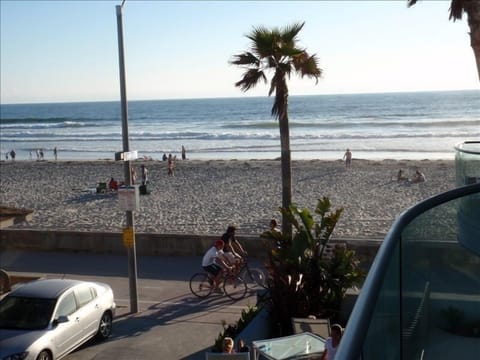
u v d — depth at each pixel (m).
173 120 146.12
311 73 16.47
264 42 15.87
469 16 9.74
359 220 26.30
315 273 11.66
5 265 18.22
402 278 2.92
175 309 13.82
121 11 13.34
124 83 13.23
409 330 2.90
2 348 9.59
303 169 46.97
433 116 118.38
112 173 48.78
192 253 18.78
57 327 10.40
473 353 3.19
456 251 3.53
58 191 39.62
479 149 8.93
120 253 19.28
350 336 2.26
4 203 34.88
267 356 8.77
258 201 32.69
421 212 3.30
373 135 82.12
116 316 13.43
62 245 19.64
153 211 30.36
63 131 113.00
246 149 72.88
